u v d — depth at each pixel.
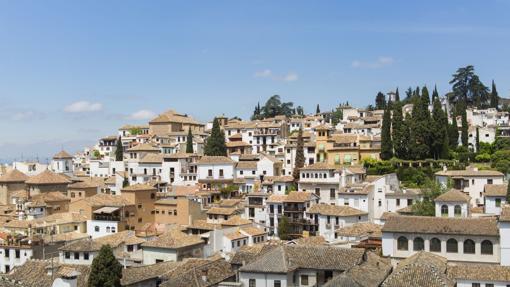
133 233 122.94
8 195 169.75
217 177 177.50
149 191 147.00
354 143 175.62
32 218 139.62
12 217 145.38
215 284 85.88
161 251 107.94
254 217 144.62
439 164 159.88
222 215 143.25
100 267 81.00
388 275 81.88
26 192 163.88
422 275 76.38
